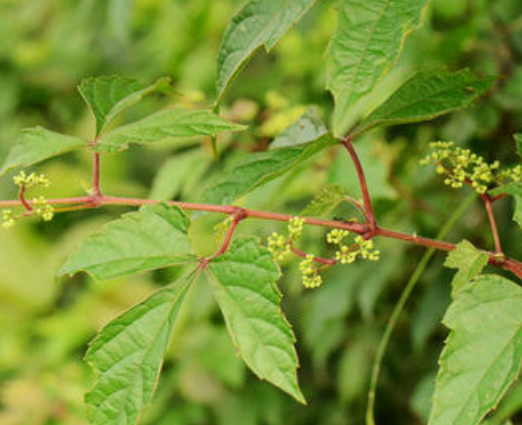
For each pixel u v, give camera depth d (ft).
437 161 2.56
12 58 5.35
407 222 3.33
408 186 3.36
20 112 5.37
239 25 2.45
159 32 4.66
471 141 3.24
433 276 3.27
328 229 3.33
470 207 3.29
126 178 5.59
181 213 2.45
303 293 4.11
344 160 3.19
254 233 3.44
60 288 5.20
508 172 2.52
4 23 5.54
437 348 3.77
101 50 5.27
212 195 2.55
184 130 2.46
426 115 2.51
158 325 2.42
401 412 4.12
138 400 2.40
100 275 2.43
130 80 2.59
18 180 2.49
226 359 4.18
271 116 3.44
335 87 2.28
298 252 2.50
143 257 2.44
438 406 2.35
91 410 2.39
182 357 4.32
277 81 3.78
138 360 2.41
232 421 4.16
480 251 2.48
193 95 3.34
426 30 3.16
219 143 3.34
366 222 2.52
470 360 2.36
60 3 5.32
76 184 5.24
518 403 2.61
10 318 4.97
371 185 3.15
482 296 2.39
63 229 5.47
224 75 2.46
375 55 2.28
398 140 3.34
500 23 3.24
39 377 4.43
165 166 3.34
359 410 4.27
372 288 3.34
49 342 4.72
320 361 3.98
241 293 2.39
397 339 3.85
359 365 3.90
